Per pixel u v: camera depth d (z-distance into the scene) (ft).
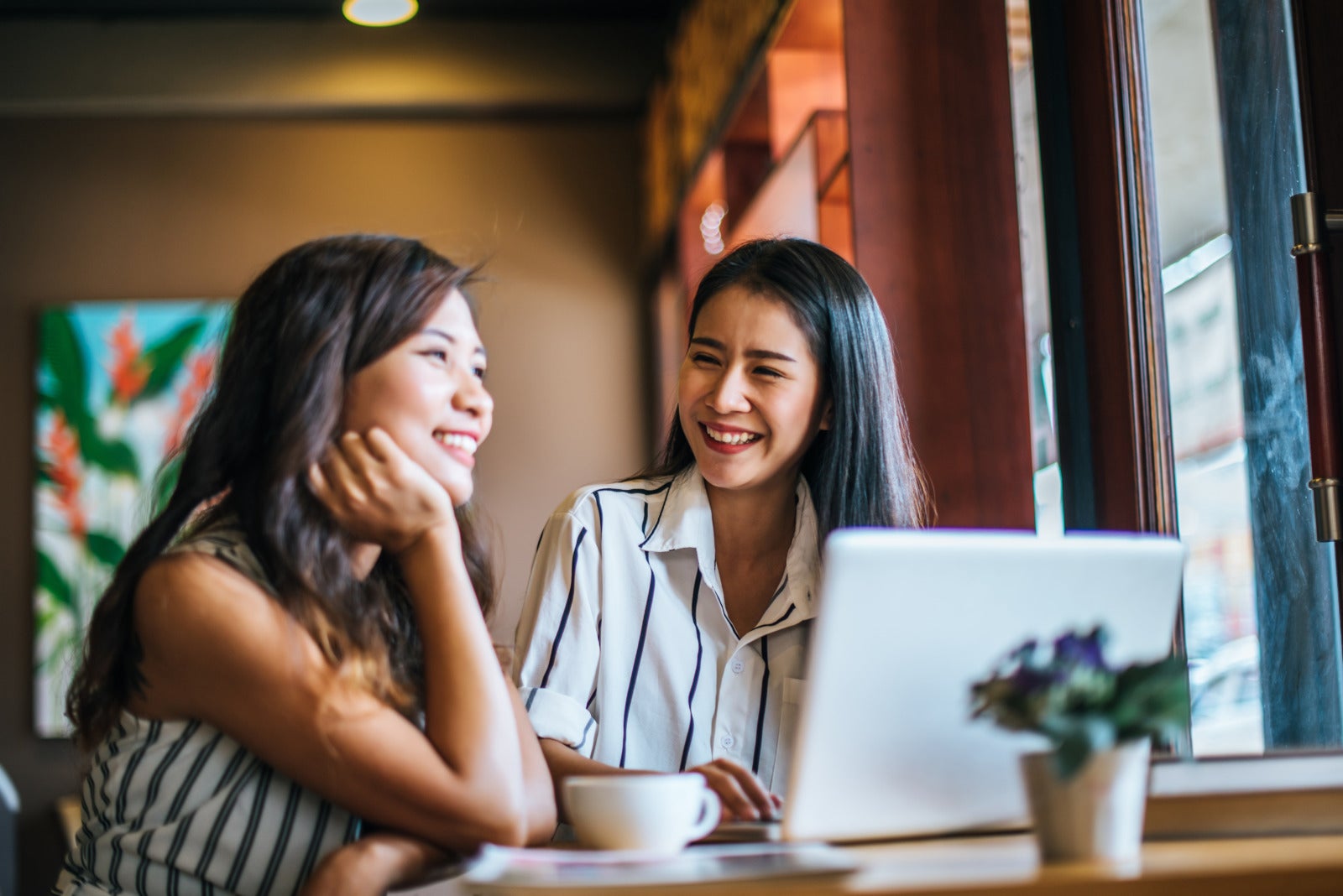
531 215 16.14
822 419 6.02
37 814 14.52
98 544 14.89
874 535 3.24
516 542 15.47
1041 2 7.43
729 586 6.04
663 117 14.87
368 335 4.42
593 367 15.90
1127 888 2.89
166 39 15.60
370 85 15.70
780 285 5.83
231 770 4.15
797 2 9.27
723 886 2.91
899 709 3.38
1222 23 6.39
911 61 8.59
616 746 5.66
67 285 15.49
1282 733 5.97
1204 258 6.51
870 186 8.44
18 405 15.24
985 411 8.28
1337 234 5.81
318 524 4.29
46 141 15.72
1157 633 3.64
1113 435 6.93
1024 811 3.62
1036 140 8.18
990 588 3.36
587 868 3.15
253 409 4.41
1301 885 3.00
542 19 16.01
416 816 3.97
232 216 15.79
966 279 8.41
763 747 5.67
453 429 4.54
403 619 4.73
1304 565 5.90
